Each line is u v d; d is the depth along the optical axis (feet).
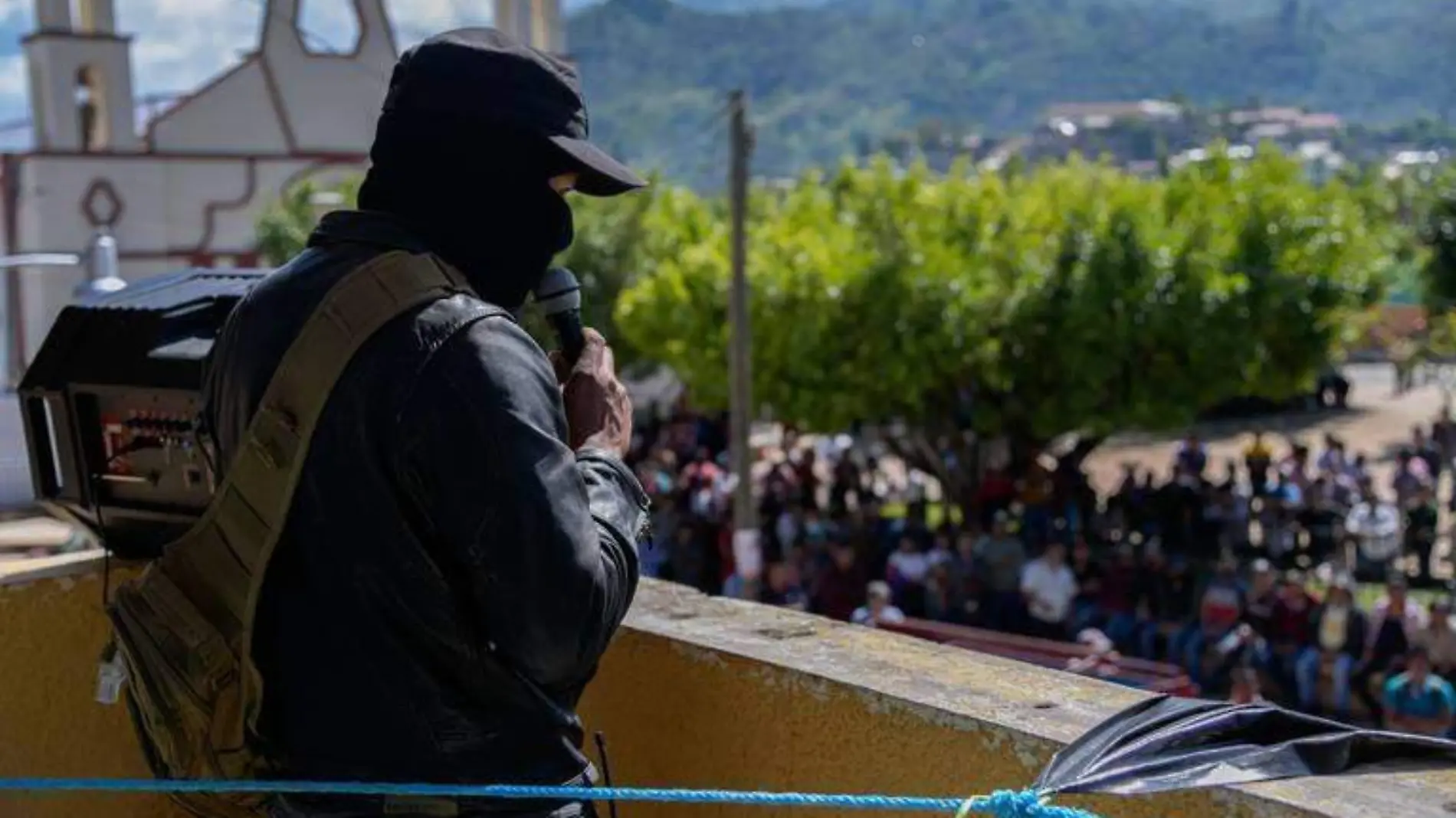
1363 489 66.18
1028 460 64.49
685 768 7.91
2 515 15.70
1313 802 5.60
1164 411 61.57
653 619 8.30
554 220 6.12
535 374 5.55
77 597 8.21
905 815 6.87
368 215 5.93
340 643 5.60
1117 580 48.60
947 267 60.54
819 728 7.21
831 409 61.87
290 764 5.81
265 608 5.76
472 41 6.01
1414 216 110.63
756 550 49.29
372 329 5.51
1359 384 130.00
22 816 8.12
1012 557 48.06
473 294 5.70
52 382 7.82
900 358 59.93
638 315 67.97
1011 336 60.64
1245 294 62.13
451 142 5.88
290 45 91.86
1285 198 64.39
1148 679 34.42
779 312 61.41
